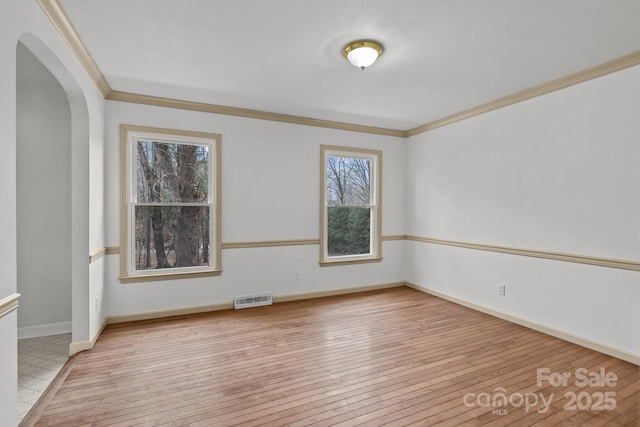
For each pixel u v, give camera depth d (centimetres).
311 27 224
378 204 492
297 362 258
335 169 470
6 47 151
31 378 237
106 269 339
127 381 229
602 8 201
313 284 447
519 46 249
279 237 425
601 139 280
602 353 277
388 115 427
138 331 322
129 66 284
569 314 302
